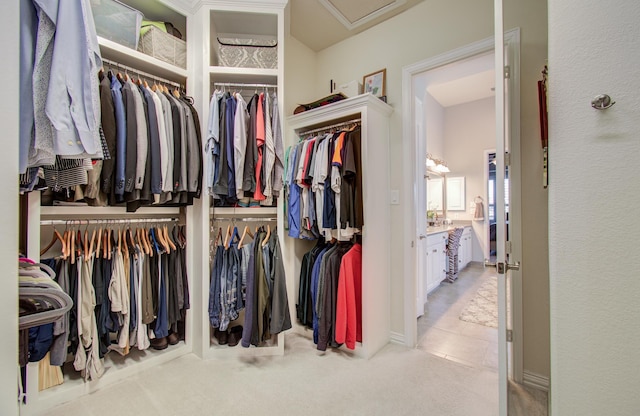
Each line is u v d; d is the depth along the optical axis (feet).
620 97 2.24
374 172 7.00
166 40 6.50
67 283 4.99
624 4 2.24
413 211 7.41
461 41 6.62
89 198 5.15
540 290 5.46
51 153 3.24
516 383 5.64
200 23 6.64
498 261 3.61
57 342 4.77
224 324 6.42
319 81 9.50
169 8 6.61
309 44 9.14
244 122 6.24
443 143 18.11
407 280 7.32
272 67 6.86
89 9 3.57
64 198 4.96
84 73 3.43
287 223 7.97
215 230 7.38
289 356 6.74
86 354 5.22
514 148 5.67
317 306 7.02
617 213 2.25
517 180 5.64
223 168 6.11
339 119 7.56
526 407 4.97
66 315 4.87
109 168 4.92
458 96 16.40
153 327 6.12
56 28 3.24
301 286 7.86
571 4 2.44
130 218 6.72
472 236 17.46
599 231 2.32
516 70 5.70
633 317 2.20
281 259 6.61
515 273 5.63
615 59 2.26
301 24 8.09
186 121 6.19
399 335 7.43
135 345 6.16
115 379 5.63
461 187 17.65
